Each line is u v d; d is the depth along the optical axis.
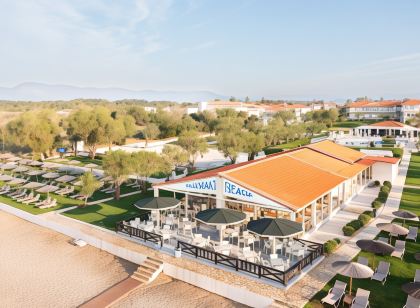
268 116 145.75
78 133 66.12
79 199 37.03
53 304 18.45
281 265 18.50
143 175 37.91
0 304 18.56
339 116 136.62
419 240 22.84
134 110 124.06
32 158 64.19
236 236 22.98
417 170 47.56
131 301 18.33
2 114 111.06
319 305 15.61
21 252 25.23
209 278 18.62
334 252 21.12
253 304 16.92
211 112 121.44
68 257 24.09
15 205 35.44
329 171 31.06
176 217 28.77
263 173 26.88
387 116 127.69
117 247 23.66
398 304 15.52
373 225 25.91
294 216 21.44
